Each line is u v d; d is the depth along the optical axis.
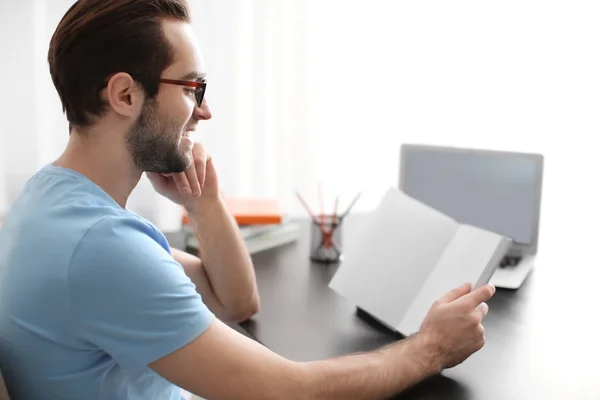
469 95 2.83
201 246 1.43
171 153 1.04
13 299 0.96
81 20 0.97
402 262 1.35
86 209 0.96
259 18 2.76
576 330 1.35
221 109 2.80
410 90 2.89
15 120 2.57
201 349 0.95
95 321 0.92
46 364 0.97
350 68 2.87
